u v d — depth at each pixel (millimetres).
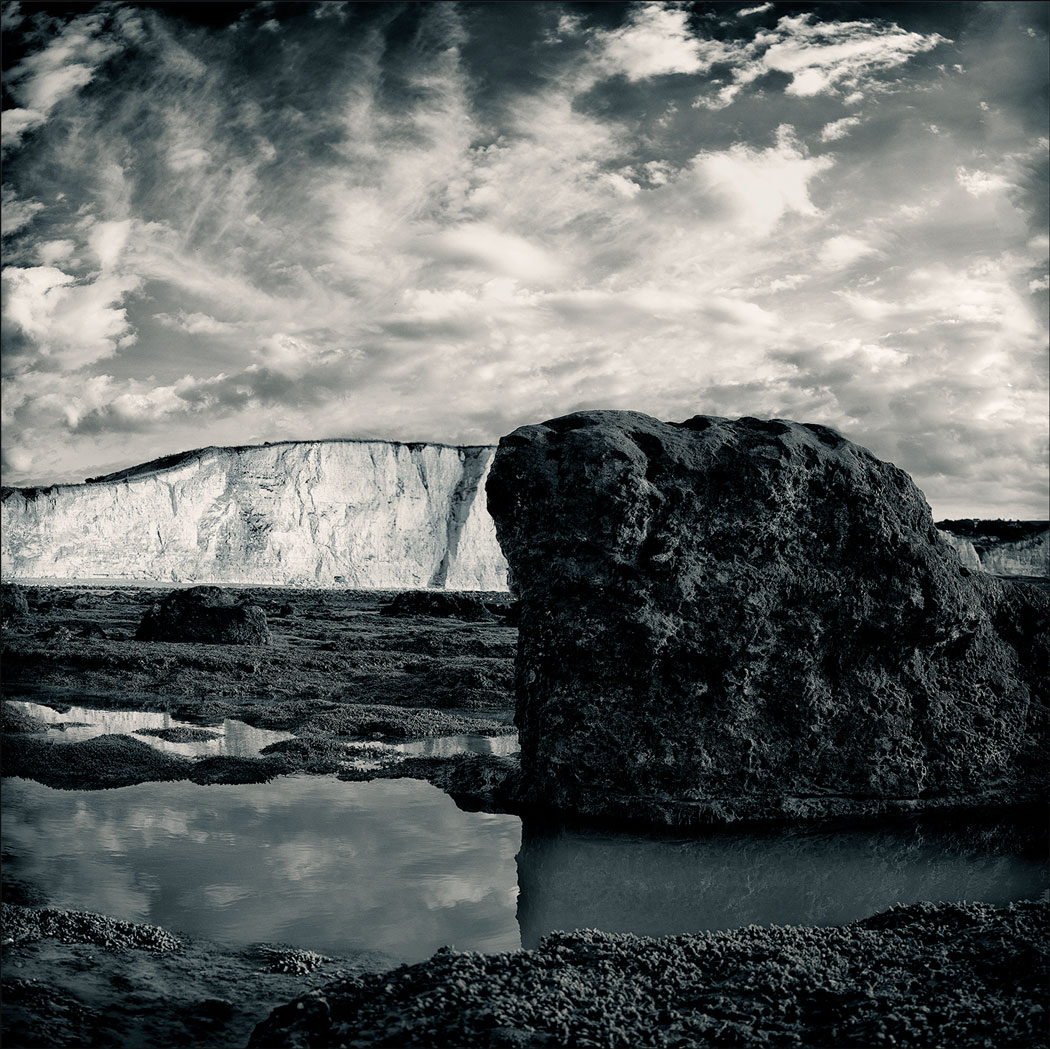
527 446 13492
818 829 12258
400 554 117625
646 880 10312
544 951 7348
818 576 13586
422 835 11430
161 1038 6566
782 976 6746
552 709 13078
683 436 13820
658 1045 5855
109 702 20688
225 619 31547
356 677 24484
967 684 14375
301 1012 6457
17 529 103125
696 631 12953
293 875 9906
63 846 10664
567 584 13133
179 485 111125
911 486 14672
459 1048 5770
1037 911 7824
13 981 7227
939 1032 5887
